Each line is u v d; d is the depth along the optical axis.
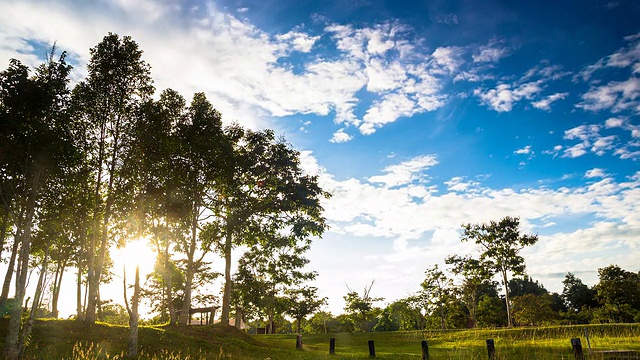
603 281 75.25
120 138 25.73
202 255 33.50
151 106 24.91
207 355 22.72
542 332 30.97
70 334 22.45
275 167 38.97
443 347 26.50
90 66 25.72
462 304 70.62
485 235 54.25
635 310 69.25
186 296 31.11
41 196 23.33
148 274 48.06
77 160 22.05
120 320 62.81
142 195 24.73
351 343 34.44
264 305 51.97
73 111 22.27
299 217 38.84
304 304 59.09
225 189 33.97
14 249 26.41
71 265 41.00
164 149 24.61
